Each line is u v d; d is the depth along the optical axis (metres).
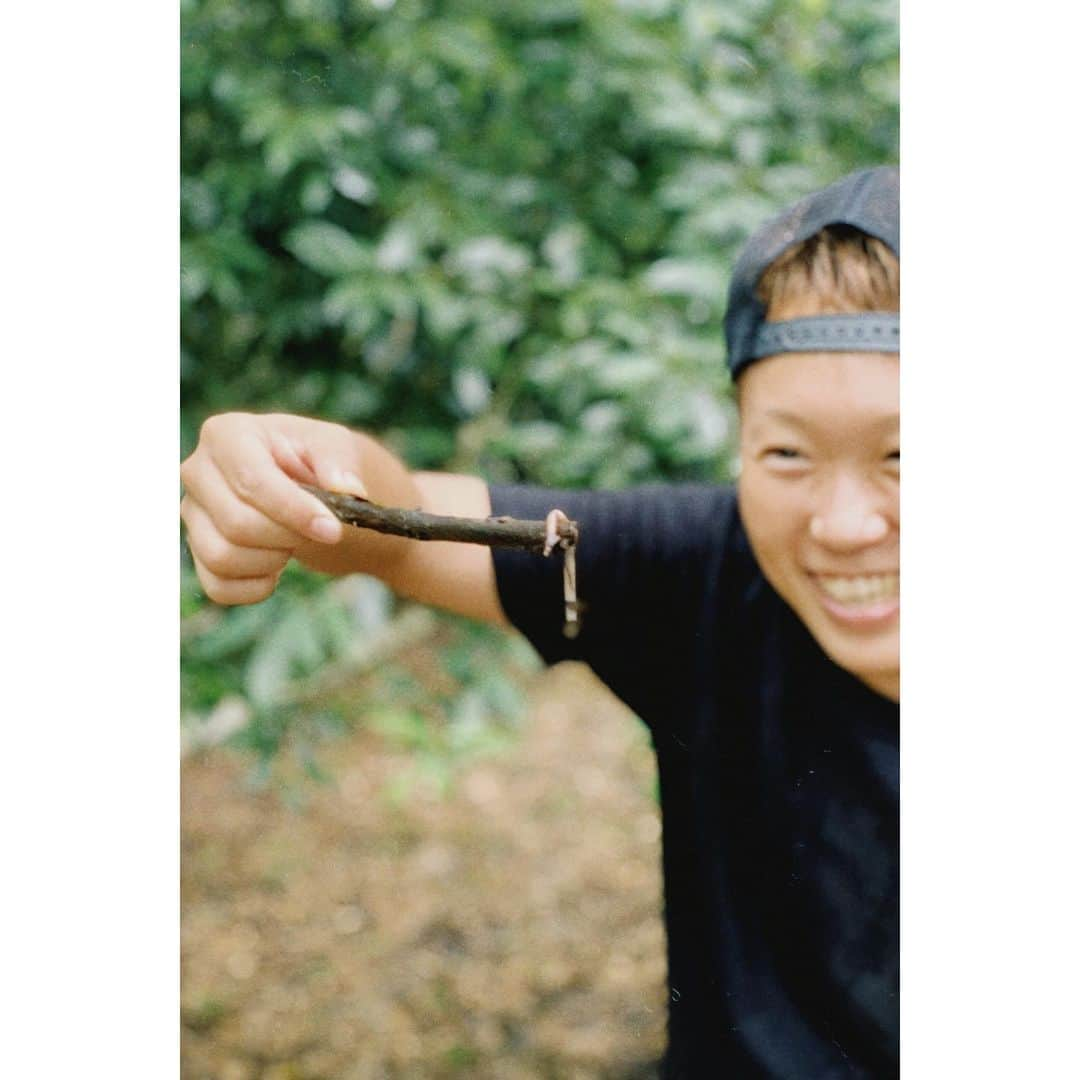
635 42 1.38
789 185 1.33
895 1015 1.09
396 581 1.07
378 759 1.55
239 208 1.32
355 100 1.36
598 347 1.33
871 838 1.08
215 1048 1.30
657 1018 1.27
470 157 1.39
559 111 1.40
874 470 1.02
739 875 1.11
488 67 1.38
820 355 1.01
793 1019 1.09
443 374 1.39
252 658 1.31
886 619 1.05
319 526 0.94
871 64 1.35
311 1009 1.33
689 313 1.35
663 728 1.13
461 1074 1.28
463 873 1.45
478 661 1.39
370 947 1.39
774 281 1.02
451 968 1.36
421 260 1.36
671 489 1.10
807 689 1.09
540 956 1.35
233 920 1.41
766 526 1.04
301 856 1.46
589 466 1.32
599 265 1.39
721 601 1.08
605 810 1.49
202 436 0.99
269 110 1.28
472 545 1.07
